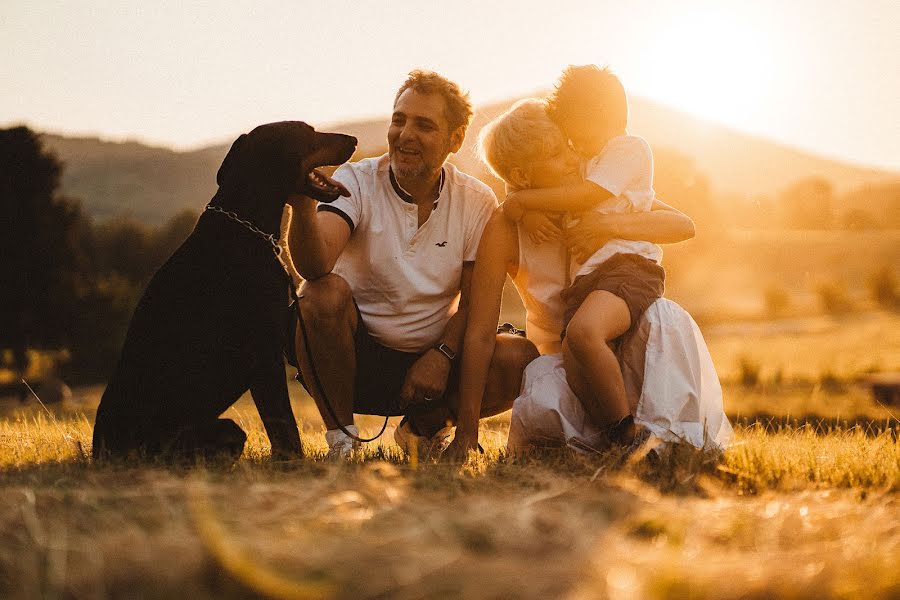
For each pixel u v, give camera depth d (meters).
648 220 4.16
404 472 3.16
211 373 3.84
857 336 34.28
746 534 2.27
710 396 4.12
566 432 3.98
